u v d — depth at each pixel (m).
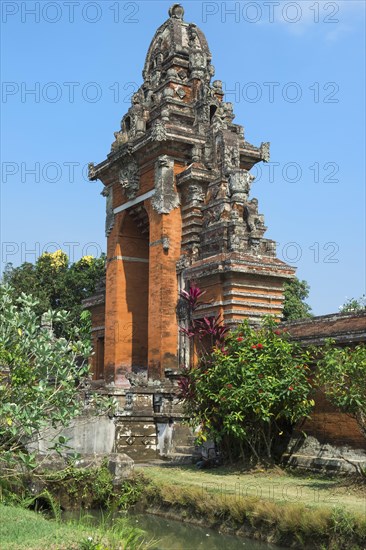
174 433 22.48
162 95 29.83
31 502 13.80
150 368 25.95
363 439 15.66
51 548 8.73
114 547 9.30
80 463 16.23
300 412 16.56
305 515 11.27
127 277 30.20
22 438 15.14
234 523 12.81
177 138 26.94
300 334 18.30
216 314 23.64
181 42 30.73
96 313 35.03
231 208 25.52
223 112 30.03
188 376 19.27
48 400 12.69
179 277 26.12
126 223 30.31
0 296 14.25
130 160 29.03
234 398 16.50
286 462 17.34
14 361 12.74
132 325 29.89
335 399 14.37
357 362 13.55
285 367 16.67
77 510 15.41
